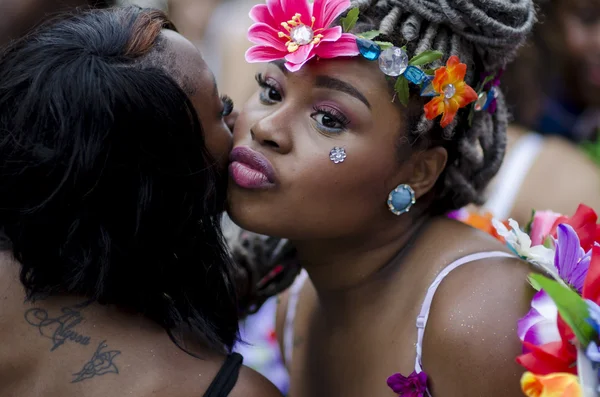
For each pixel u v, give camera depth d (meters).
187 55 1.07
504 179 1.78
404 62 1.03
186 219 1.06
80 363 0.99
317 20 1.06
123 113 0.97
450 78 1.06
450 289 1.04
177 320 1.06
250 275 1.38
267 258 1.38
